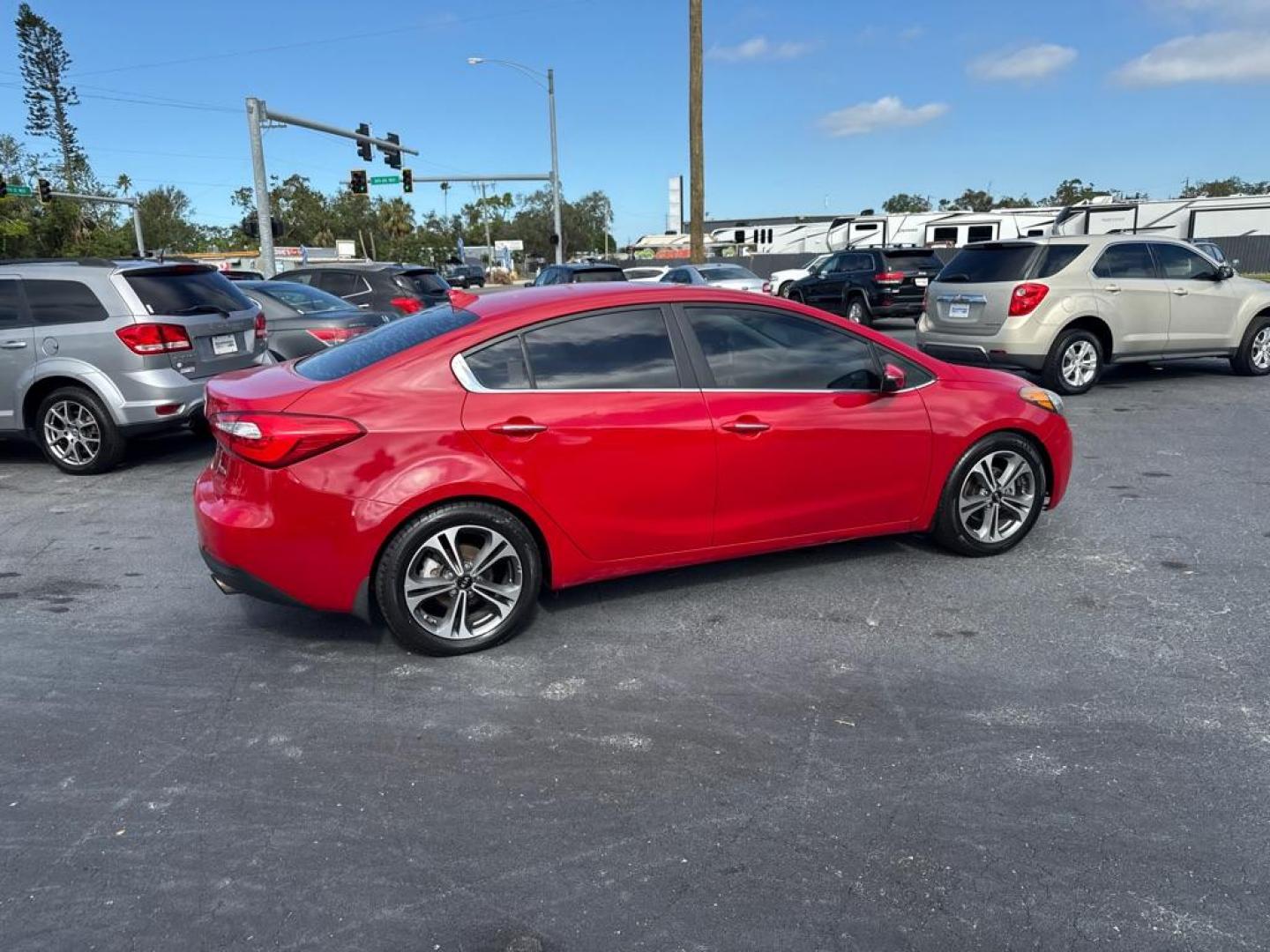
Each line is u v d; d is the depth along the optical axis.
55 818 2.87
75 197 39.59
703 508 4.20
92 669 3.90
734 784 3.00
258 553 3.70
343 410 3.67
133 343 7.06
